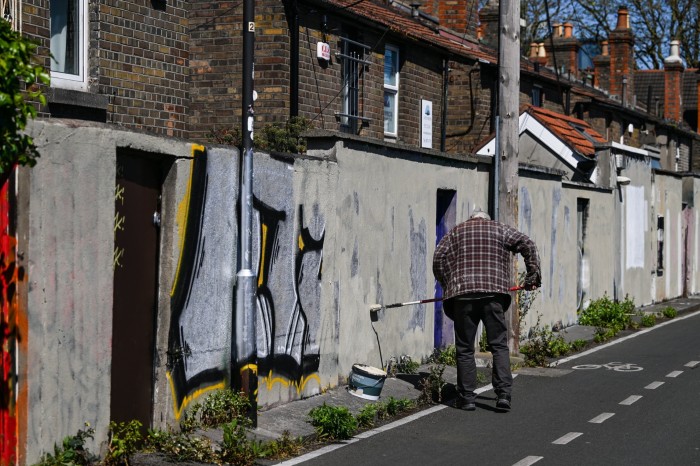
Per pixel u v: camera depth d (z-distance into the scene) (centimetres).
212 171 866
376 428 951
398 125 1794
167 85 1206
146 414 807
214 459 775
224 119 1429
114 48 1117
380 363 1184
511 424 970
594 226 2064
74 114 1045
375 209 1165
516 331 1413
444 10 2469
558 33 4431
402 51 1792
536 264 1045
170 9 1211
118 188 766
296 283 1003
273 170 960
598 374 1320
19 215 660
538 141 2261
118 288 769
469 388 1049
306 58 1470
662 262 2662
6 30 589
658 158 3812
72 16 1070
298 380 1008
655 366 1400
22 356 661
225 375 899
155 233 813
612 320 1944
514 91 1402
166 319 812
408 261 1254
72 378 704
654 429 944
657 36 5275
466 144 2208
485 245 1049
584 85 3531
